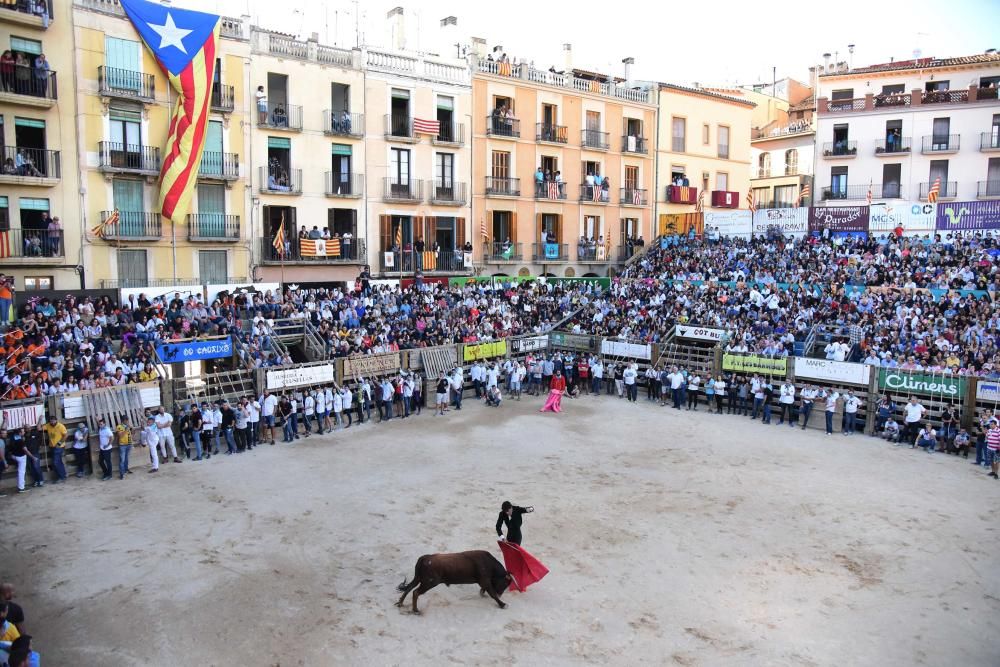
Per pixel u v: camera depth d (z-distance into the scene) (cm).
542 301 4034
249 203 3422
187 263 3259
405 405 2844
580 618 1299
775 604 1357
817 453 2383
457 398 2992
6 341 2302
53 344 2402
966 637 1253
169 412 2345
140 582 1422
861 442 2539
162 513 1792
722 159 5472
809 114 6512
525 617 1302
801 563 1530
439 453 2327
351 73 3697
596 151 4762
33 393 2166
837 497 1939
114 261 3066
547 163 4588
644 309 3838
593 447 2417
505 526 1708
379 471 2131
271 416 2456
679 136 5200
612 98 4794
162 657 1166
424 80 3959
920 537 1675
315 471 2134
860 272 3781
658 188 5109
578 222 4741
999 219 4006
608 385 3369
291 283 3575
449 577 1304
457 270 4156
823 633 1259
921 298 3325
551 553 1562
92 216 2995
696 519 1766
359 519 1748
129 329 2638
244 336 2848
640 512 1808
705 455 2336
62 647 1195
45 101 2806
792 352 3173
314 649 1191
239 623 1271
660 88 5041
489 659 1167
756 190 6381
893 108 4997
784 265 4053
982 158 4797
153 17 3042
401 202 3928
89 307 2670
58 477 2045
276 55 3453
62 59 2880
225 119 3309
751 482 2058
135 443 2214
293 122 3528
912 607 1353
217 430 2336
